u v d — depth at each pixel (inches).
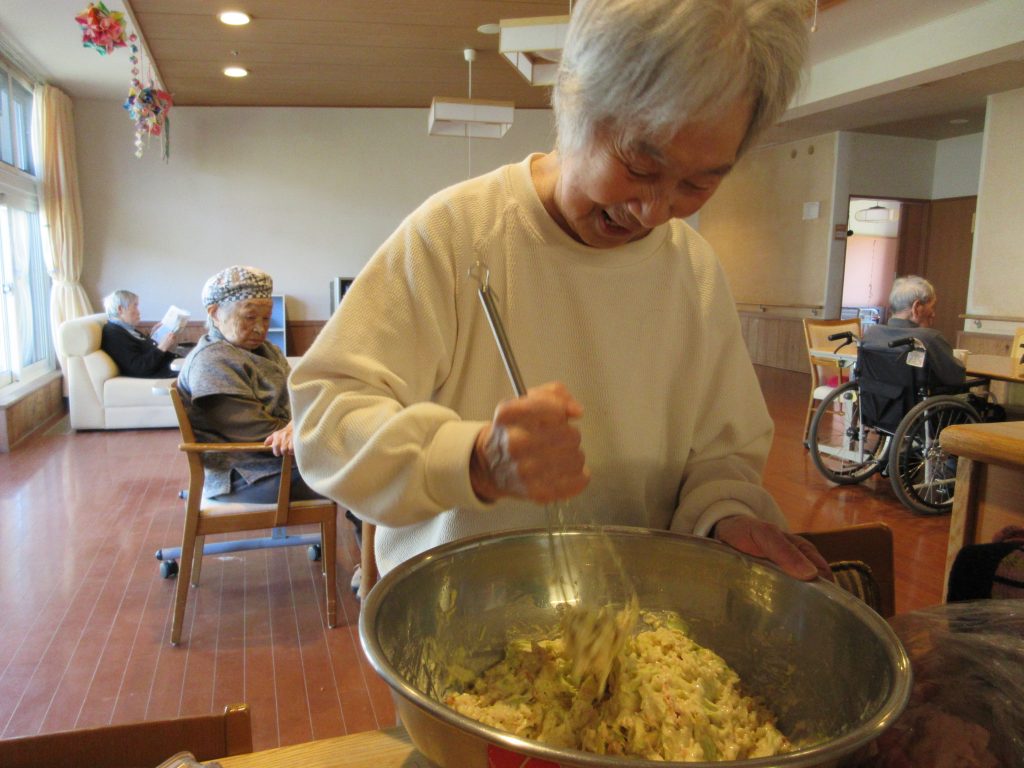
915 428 142.1
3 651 91.4
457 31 190.9
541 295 31.2
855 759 23.6
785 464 179.9
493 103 153.3
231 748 28.0
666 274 33.4
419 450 24.4
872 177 311.6
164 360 222.4
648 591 31.7
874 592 37.0
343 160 287.3
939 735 23.1
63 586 110.1
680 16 20.7
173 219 275.6
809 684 27.2
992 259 243.3
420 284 29.8
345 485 24.9
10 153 225.1
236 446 91.4
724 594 30.7
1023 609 27.7
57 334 243.6
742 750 25.4
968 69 178.1
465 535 33.3
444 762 19.6
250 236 283.3
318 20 179.8
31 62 222.4
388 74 234.2
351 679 86.5
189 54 207.5
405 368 29.6
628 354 32.6
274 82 241.0
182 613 93.7
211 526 94.0
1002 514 38.0
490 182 31.7
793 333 333.7
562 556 31.3
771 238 346.0
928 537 131.8
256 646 93.6
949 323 320.8
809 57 23.7
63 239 249.4
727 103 21.5
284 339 281.0
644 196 24.2
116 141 266.5
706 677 27.8
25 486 160.2
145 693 83.1
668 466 36.4
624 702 25.3
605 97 22.2
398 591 26.0
